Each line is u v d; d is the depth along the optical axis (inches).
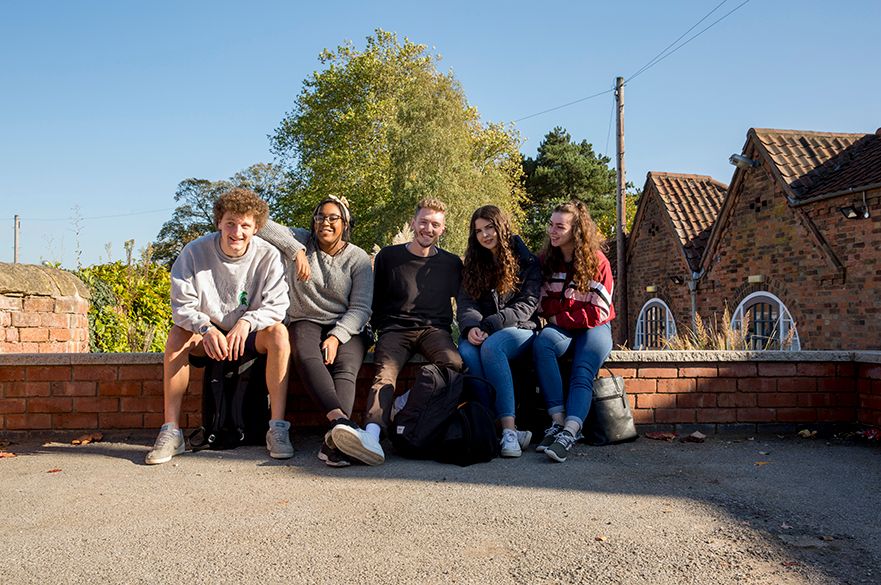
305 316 185.9
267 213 181.3
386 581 97.2
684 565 103.5
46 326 259.4
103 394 196.2
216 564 103.0
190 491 142.2
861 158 550.3
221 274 177.5
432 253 195.9
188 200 2842.0
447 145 1310.3
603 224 1850.4
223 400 179.6
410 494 140.6
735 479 154.5
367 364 204.4
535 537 115.3
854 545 112.3
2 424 194.1
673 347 330.3
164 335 365.7
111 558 105.1
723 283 653.3
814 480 153.7
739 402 207.6
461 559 105.4
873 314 483.8
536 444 195.0
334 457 162.6
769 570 101.7
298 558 105.5
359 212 1339.8
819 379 209.5
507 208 1382.9
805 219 537.3
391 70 1386.6
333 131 1374.3
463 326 189.6
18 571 99.9
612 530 119.0
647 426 205.2
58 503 133.4
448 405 168.9
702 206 769.6
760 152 587.5
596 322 189.6
